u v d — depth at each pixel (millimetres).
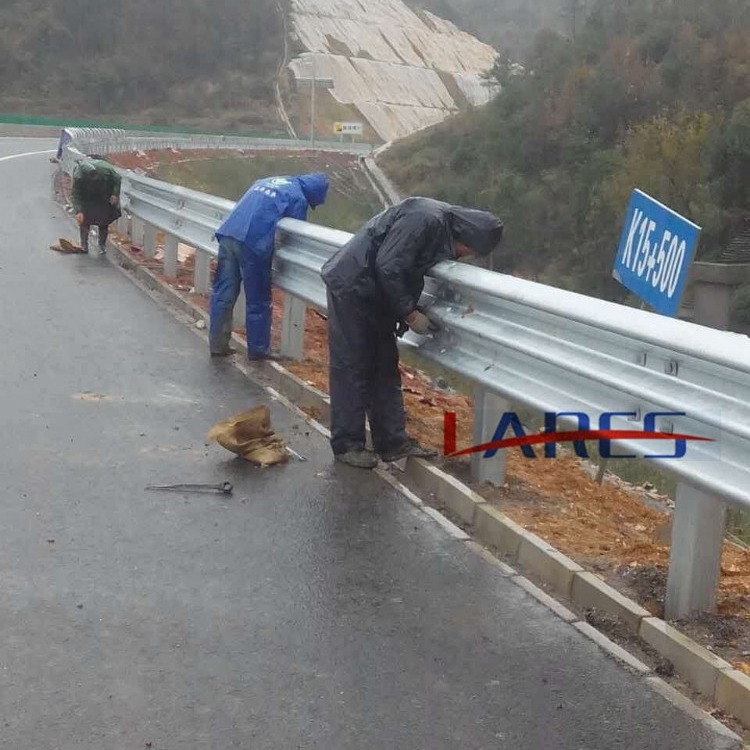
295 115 101812
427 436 6820
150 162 50031
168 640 3936
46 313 10000
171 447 6258
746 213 38562
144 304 10812
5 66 96625
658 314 4137
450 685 3713
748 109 43719
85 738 3283
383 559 4805
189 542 4875
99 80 97938
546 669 3852
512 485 5926
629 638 4129
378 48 119125
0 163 34312
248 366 8359
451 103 121000
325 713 3492
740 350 3584
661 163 45469
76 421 6645
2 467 5727
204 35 105000
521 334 5070
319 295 7465
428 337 6035
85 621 4047
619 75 60281
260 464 5984
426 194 70438
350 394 5988
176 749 3244
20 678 3613
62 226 17641
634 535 5480
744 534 7113
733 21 62719
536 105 64188
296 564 4699
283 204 8227
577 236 49750
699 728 3492
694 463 3846
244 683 3656
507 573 4711
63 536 4852
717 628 4039
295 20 112875
